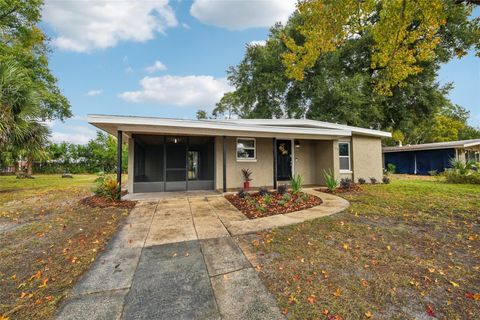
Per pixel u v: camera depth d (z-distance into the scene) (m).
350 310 1.97
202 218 4.96
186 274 2.61
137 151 8.84
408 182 10.72
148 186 8.71
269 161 10.25
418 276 2.52
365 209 5.46
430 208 5.40
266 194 6.87
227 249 3.30
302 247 3.32
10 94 8.55
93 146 24.09
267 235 3.84
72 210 5.70
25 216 5.25
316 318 1.87
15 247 3.41
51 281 2.47
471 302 2.07
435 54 13.27
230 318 1.88
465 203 5.78
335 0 6.52
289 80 19.08
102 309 2.01
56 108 16.28
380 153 11.21
